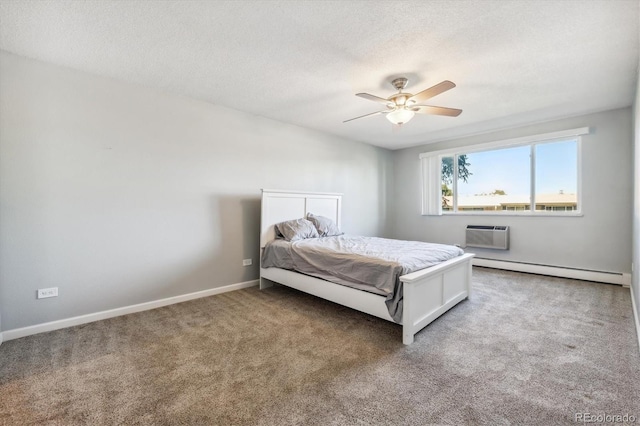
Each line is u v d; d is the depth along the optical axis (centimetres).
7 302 230
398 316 223
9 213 230
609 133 375
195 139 333
